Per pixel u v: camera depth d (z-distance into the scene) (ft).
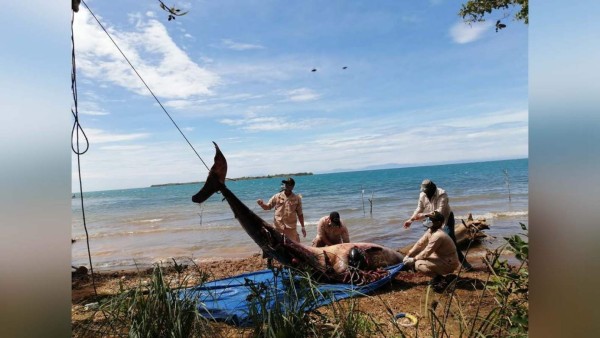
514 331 9.96
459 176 195.72
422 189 24.41
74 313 16.33
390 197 98.99
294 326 11.60
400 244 34.94
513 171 211.00
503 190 98.27
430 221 20.81
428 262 20.17
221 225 59.98
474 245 29.86
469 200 75.25
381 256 23.85
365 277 21.08
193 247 40.37
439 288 19.71
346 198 105.70
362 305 17.88
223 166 21.44
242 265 28.14
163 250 39.32
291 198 27.27
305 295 13.16
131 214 95.50
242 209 21.75
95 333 12.35
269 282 14.64
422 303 17.80
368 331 12.96
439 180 167.02
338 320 12.52
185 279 15.71
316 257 21.83
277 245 21.66
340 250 22.67
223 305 16.71
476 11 28.45
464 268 22.99
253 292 13.87
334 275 21.29
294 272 14.66
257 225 21.86
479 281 20.38
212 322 14.96
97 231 59.88
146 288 13.76
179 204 135.13
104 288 22.94
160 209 108.68
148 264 32.45
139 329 11.38
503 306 10.28
